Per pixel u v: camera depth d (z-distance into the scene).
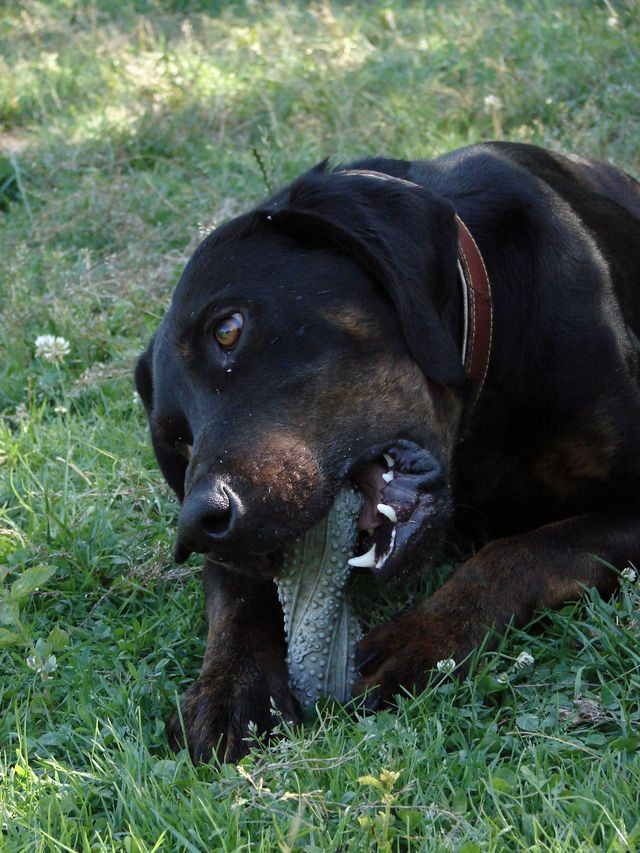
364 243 1.52
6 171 2.75
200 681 1.52
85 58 3.54
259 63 3.20
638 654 1.49
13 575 1.71
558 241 1.63
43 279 2.28
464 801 1.36
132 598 1.67
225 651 1.54
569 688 1.48
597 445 1.61
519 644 1.54
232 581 1.58
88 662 1.57
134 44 3.65
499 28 3.02
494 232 1.63
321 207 1.54
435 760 1.41
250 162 2.62
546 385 1.61
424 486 1.51
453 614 1.53
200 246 1.56
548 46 2.87
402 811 1.35
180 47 3.45
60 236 2.46
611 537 1.58
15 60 3.58
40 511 1.82
